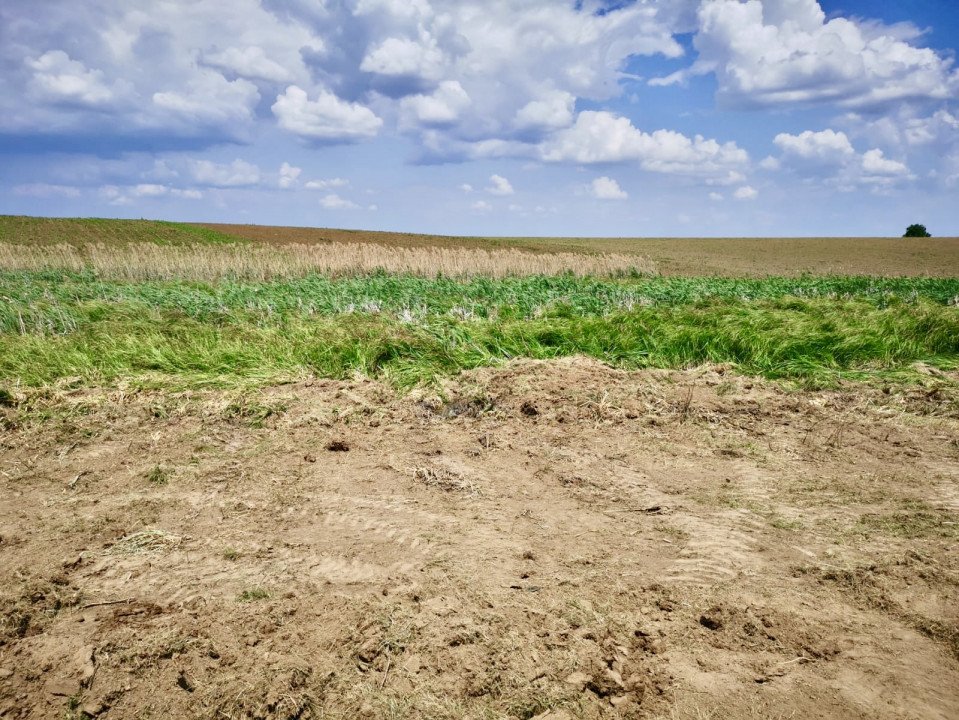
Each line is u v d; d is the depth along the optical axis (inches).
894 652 80.6
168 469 140.2
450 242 1959.9
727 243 2421.3
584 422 177.3
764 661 78.9
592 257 967.0
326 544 108.0
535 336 261.3
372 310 371.2
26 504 123.3
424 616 87.0
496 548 106.9
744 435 167.8
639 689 74.2
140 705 71.9
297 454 151.5
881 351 248.4
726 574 98.6
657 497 129.6
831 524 116.4
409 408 188.4
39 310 313.4
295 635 83.2
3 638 82.1
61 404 182.5
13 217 2062.0
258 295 427.2
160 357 226.7
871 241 2448.3
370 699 72.7
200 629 84.4
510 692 73.7
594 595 92.5
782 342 245.9
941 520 117.9
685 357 243.1
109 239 1493.6
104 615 87.6
